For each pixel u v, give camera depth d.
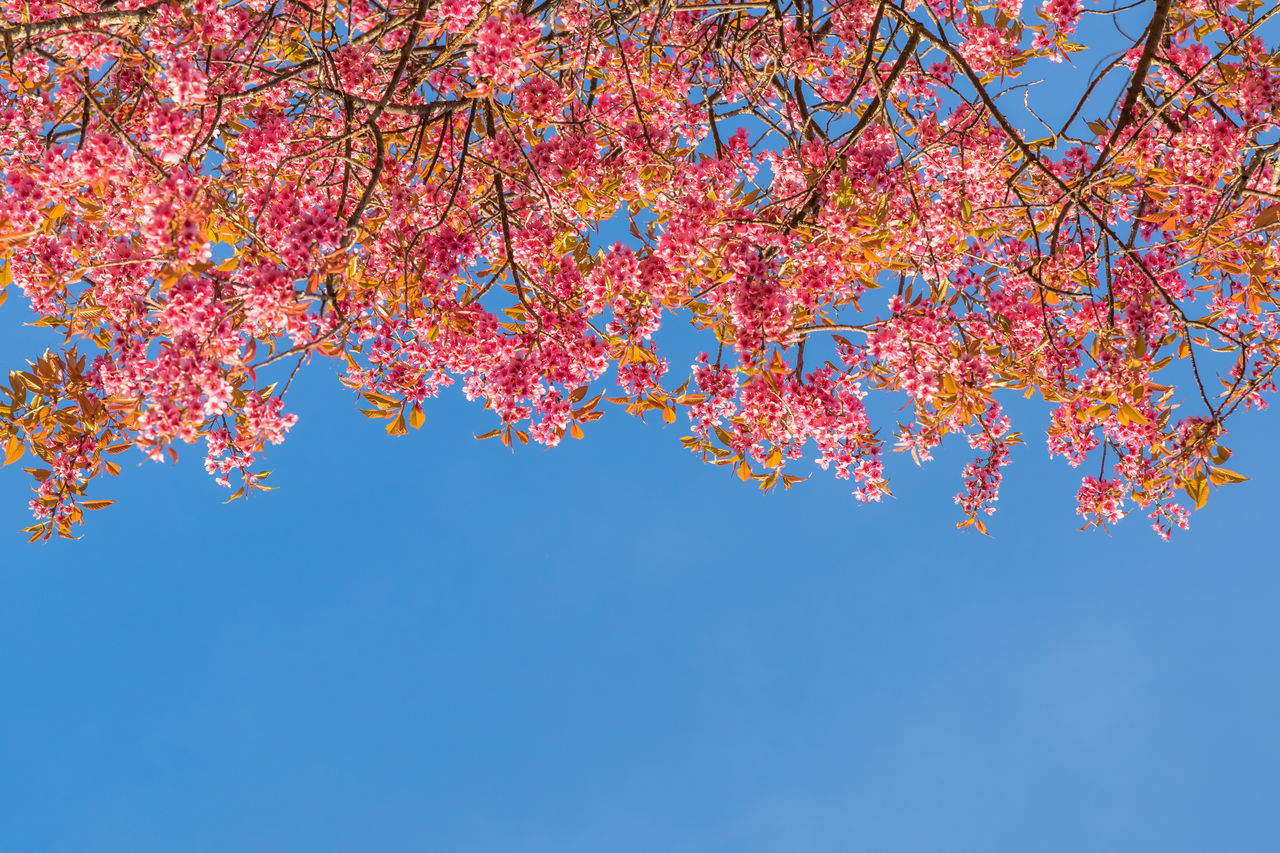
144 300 3.60
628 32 5.81
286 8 5.44
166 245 3.41
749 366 4.27
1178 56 5.22
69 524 4.64
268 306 3.58
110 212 4.05
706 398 4.94
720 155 5.56
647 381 4.92
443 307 5.06
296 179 4.92
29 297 4.56
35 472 4.50
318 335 3.97
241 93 3.72
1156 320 5.12
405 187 4.65
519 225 5.18
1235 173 4.38
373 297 4.90
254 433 4.37
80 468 4.57
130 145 3.46
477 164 5.25
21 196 3.50
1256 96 4.50
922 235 4.94
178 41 4.45
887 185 4.68
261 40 4.54
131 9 4.30
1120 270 5.52
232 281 3.61
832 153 4.84
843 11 6.16
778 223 4.66
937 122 5.98
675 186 5.29
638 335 4.70
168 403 3.45
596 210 5.29
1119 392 4.58
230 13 5.07
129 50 4.36
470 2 3.72
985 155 5.38
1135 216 5.39
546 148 5.11
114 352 4.38
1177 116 4.89
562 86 5.20
